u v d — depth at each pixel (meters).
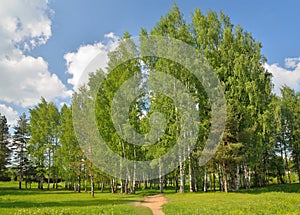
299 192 29.23
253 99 33.25
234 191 31.41
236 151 29.88
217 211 15.22
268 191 30.03
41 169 54.94
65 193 40.69
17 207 20.19
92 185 32.81
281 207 16.14
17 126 57.91
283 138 52.31
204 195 27.25
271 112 34.94
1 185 61.97
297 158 51.97
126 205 20.52
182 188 32.22
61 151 47.44
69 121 44.06
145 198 28.17
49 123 56.25
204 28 36.78
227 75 35.06
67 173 47.62
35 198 30.03
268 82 36.28
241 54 35.06
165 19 36.88
